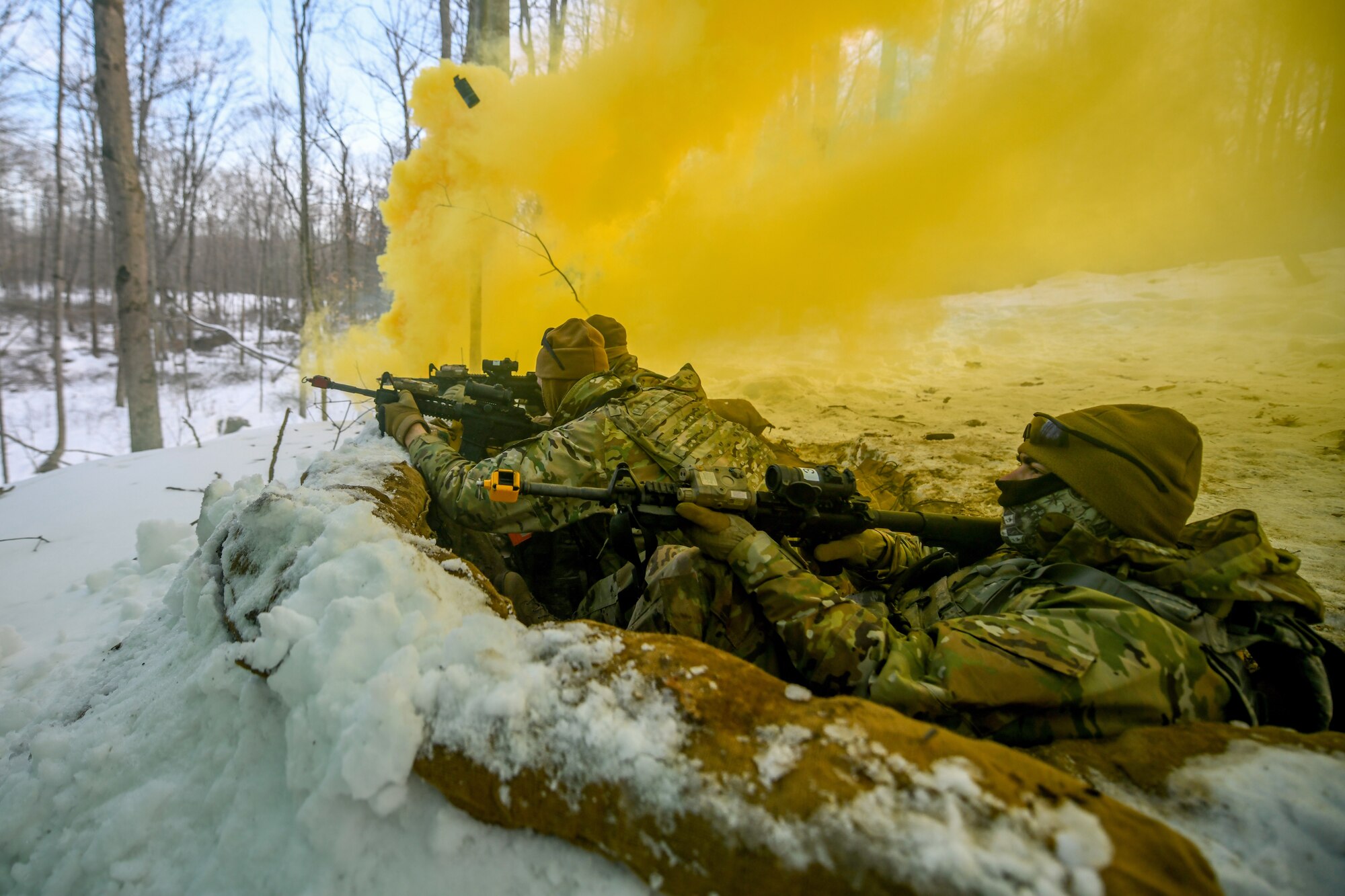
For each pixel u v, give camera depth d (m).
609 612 2.06
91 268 24.66
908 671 1.24
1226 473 3.30
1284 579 1.35
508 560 2.63
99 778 1.33
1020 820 0.77
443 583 1.36
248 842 1.12
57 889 1.19
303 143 12.57
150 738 1.36
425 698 1.03
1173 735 1.11
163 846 1.19
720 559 1.60
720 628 1.63
